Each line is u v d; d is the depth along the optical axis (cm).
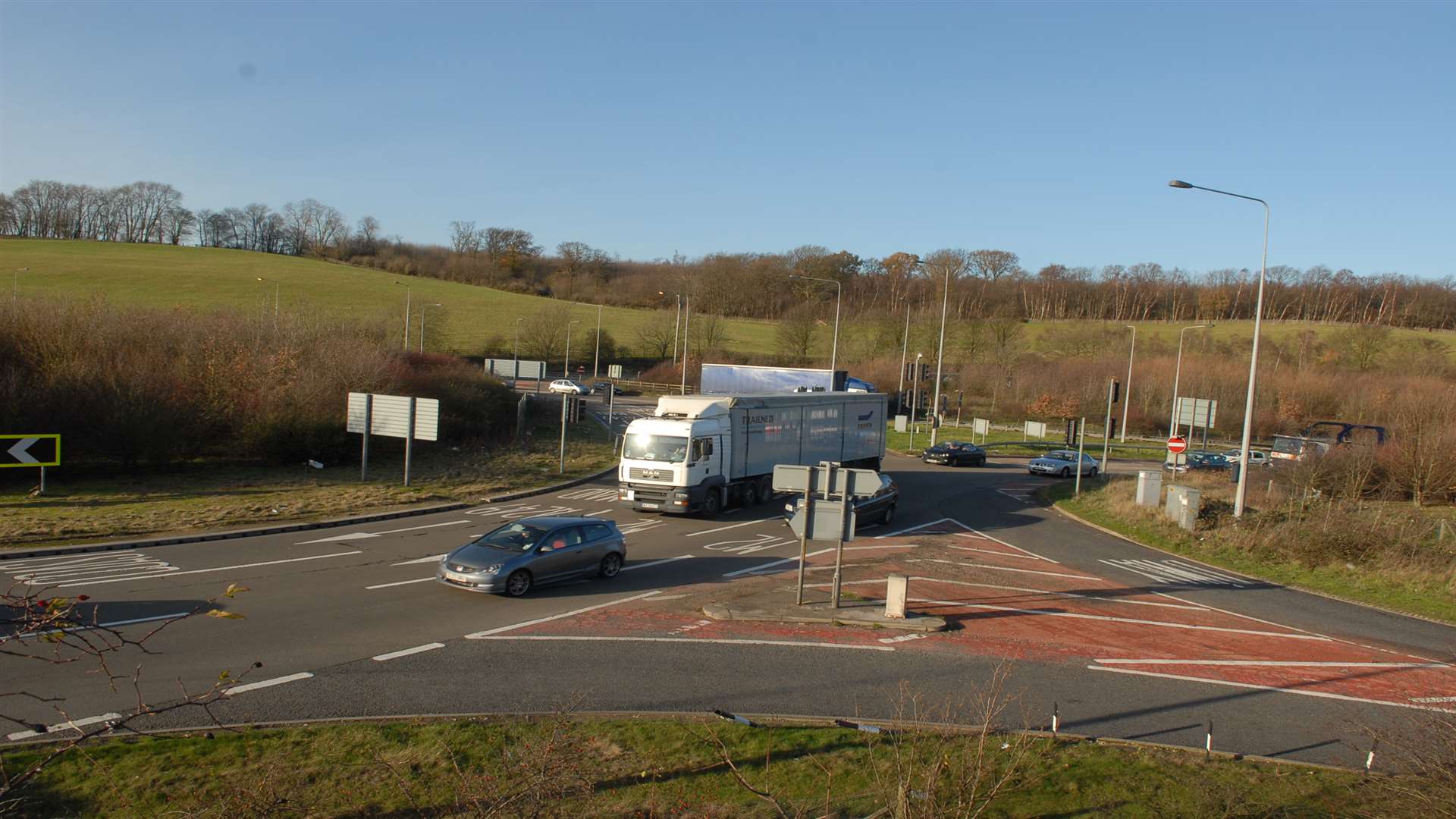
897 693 1070
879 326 8406
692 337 9312
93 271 9169
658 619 1374
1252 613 1655
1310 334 8175
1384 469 3022
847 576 1781
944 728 935
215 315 3759
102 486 2445
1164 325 10388
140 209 13112
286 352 3378
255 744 813
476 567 1462
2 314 3053
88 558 1647
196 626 1233
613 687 1045
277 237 14050
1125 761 873
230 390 3092
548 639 1243
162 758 774
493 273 13375
